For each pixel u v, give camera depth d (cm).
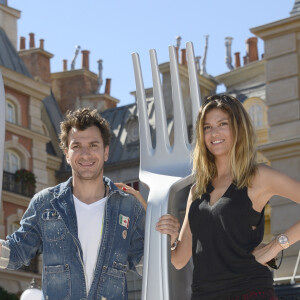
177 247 320
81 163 323
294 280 593
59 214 323
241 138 301
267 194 298
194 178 301
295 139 1897
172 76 319
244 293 282
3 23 2770
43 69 3109
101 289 317
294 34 1994
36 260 2430
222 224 291
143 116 318
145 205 336
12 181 2467
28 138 2620
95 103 3247
